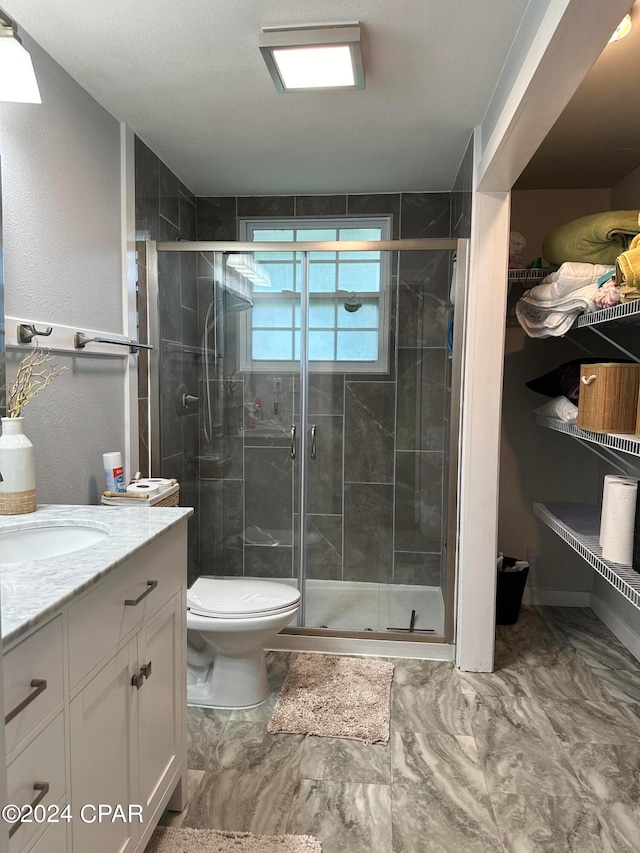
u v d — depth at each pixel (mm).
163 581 1572
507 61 1890
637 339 2775
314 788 1847
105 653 1240
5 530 1491
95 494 2215
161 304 2809
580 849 1620
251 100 2213
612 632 3066
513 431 3393
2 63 1490
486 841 1643
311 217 3387
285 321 2848
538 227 3305
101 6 1648
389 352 2799
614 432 1971
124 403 2447
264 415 2920
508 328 3354
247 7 1660
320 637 2820
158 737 1549
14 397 1681
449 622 2740
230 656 2322
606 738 2137
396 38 1808
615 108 2297
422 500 2832
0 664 772
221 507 2994
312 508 2934
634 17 1672
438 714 2277
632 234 2262
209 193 3375
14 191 1708
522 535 3438
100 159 2236
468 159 2621
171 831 1654
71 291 2031
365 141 2613
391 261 2742
